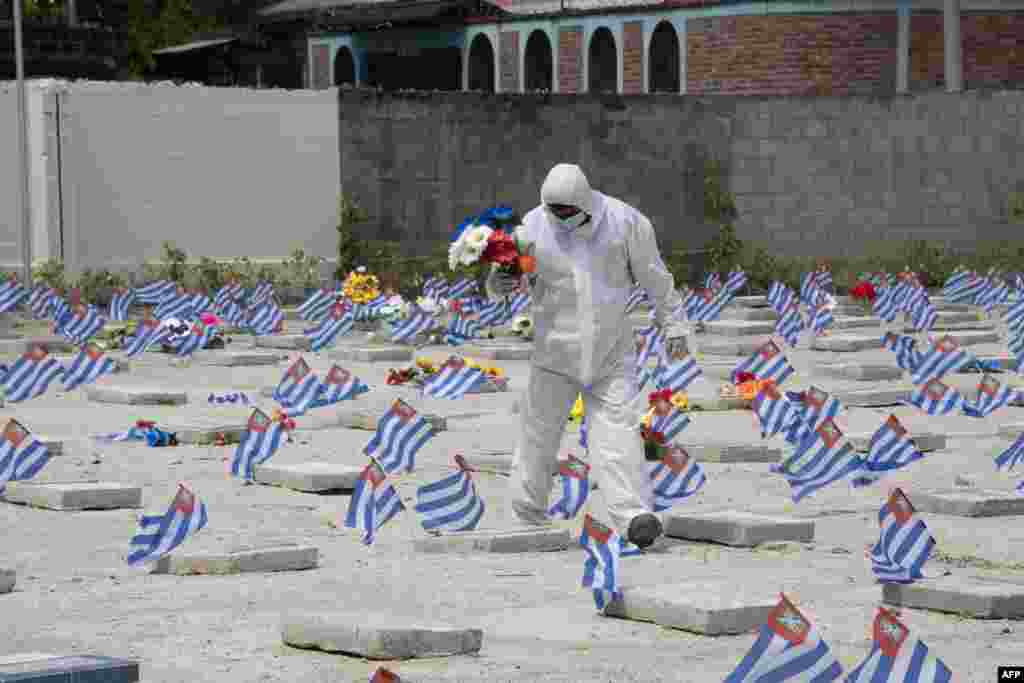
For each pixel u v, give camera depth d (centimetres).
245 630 805
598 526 845
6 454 1199
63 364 2112
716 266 3416
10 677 661
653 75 3769
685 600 812
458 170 3200
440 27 4219
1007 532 1074
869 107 3397
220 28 6116
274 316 2505
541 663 739
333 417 1659
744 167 3428
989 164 3338
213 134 2991
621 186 3344
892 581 865
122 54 5300
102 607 862
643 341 2130
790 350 2364
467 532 1037
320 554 1008
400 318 2553
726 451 1383
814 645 628
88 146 2878
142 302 2767
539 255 980
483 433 1552
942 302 2994
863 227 3409
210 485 1268
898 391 1788
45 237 2858
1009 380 1986
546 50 4022
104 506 1177
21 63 2755
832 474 1152
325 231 3098
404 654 748
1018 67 3719
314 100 3073
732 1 3562
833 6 3541
